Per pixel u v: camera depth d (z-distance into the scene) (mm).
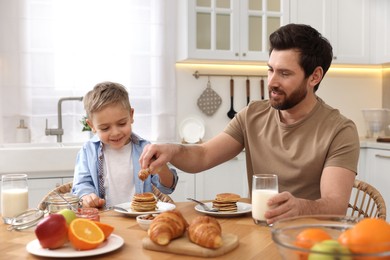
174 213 1155
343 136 1690
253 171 1909
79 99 3289
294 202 1312
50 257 1055
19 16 3250
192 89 3742
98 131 2074
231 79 3811
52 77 3350
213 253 1062
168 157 1622
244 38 3521
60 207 1397
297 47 1657
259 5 3580
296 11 3676
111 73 3473
